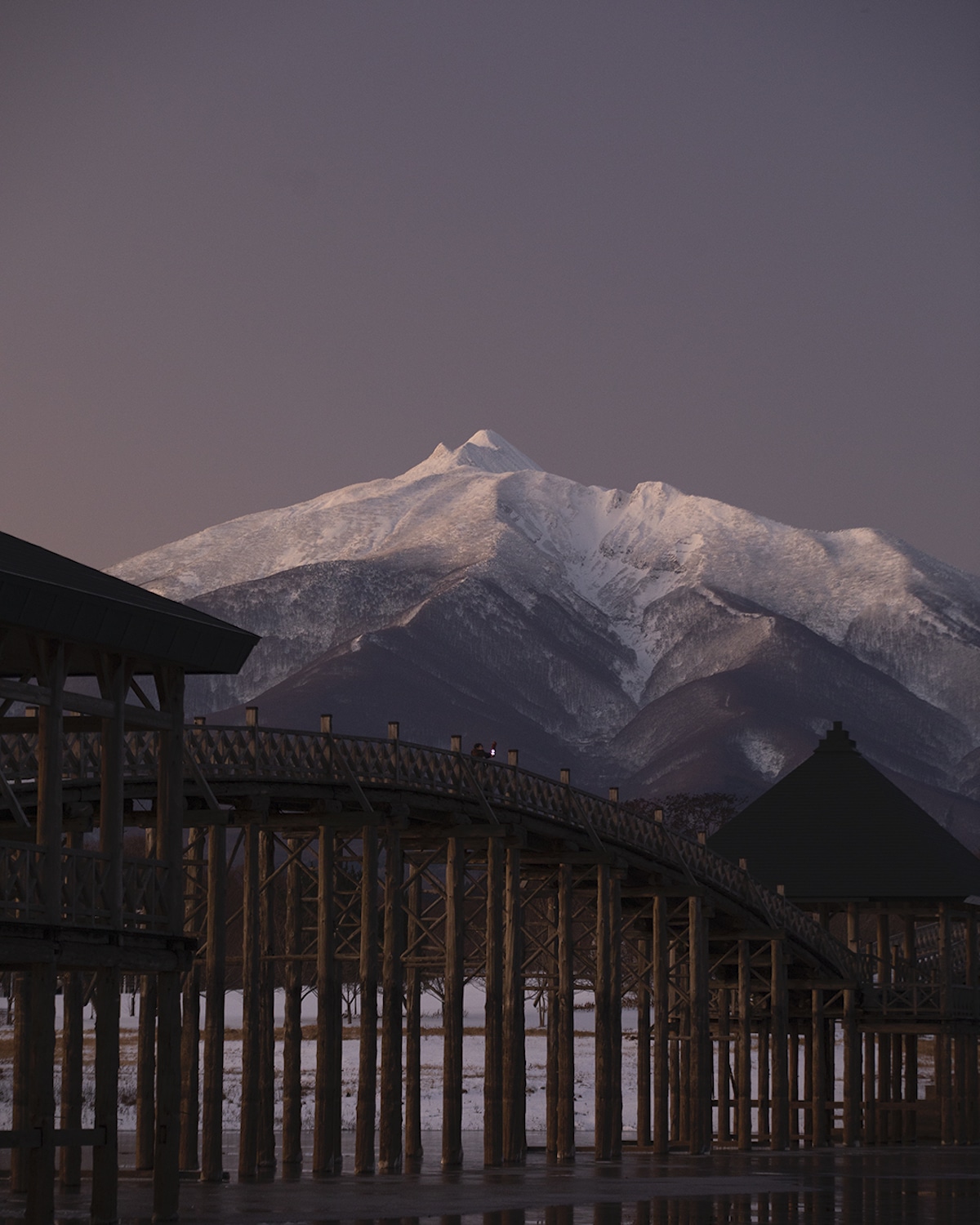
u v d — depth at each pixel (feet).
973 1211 178.19
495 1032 250.16
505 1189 204.03
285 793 215.92
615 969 276.41
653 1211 177.06
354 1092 410.52
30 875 139.13
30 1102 139.95
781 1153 298.76
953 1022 341.00
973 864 380.37
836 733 397.19
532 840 272.31
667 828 296.30
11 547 153.17
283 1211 173.58
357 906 284.82
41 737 144.56
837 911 381.81
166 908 160.35
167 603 160.66
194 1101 219.82
